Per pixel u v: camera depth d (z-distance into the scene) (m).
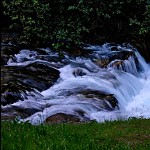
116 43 25.45
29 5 23.66
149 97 18.89
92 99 15.99
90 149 8.12
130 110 16.61
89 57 22.52
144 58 25.23
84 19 24.94
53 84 17.72
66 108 14.77
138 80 21.36
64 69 20.09
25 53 21.98
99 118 14.54
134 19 26.06
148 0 26.34
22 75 17.66
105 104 15.78
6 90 15.38
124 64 21.73
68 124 11.62
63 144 7.98
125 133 10.29
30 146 7.66
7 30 25.97
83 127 10.91
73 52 23.03
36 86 16.91
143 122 12.06
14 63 20.22
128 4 26.42
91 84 18.22
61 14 24.91
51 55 22.25
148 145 9.11
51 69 19.34
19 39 23.91
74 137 8.91
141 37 26.14
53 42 24.00
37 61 20.77
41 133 8.89
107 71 20.42
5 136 8.02
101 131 10.43
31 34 23.83
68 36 23.61
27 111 14.48
